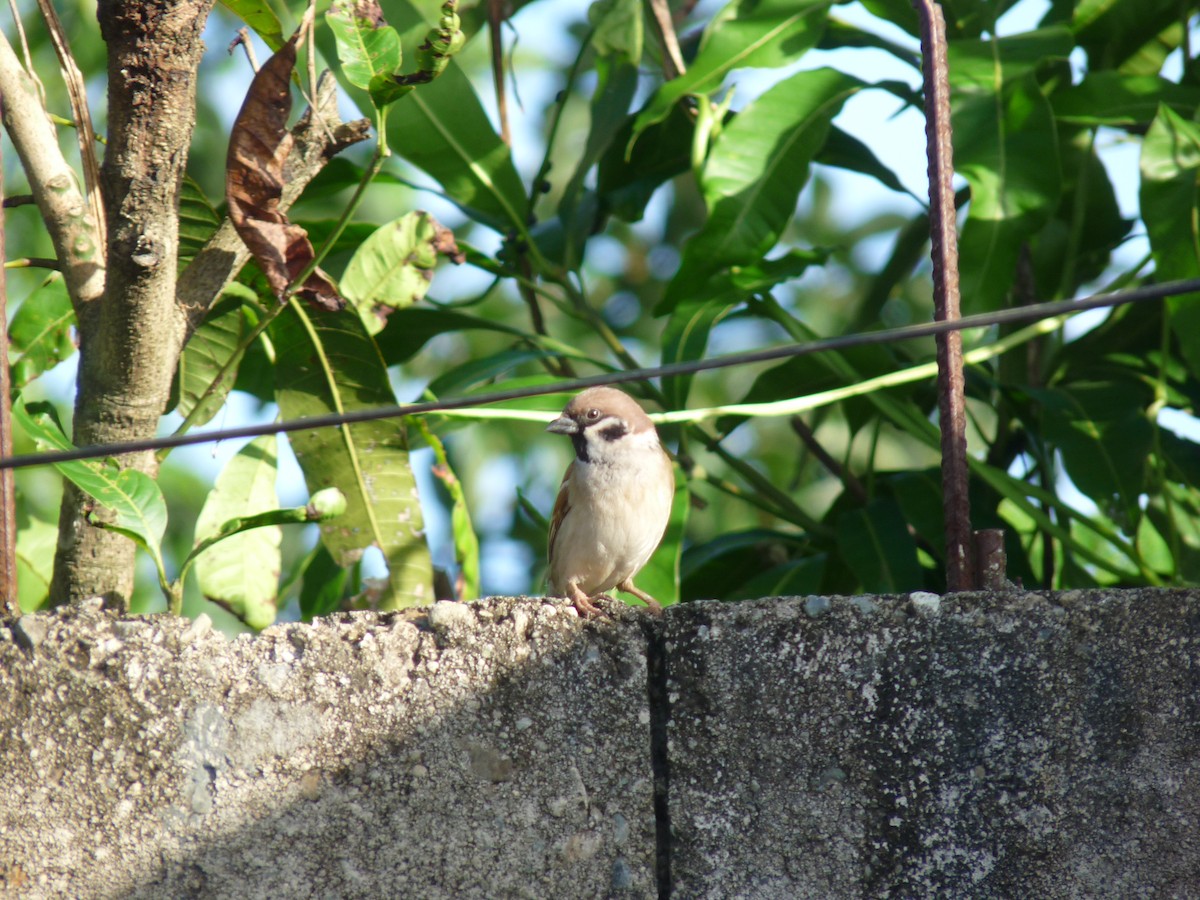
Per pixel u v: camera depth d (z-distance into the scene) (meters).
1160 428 9.71
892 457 14.55
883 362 9.58
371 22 6.10
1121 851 4.55
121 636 5.00
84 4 12.05
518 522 14.28
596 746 4.87
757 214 8.80
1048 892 4.57
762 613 4.91
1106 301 4.48
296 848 4.80
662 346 9.05
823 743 4.78
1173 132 8.30
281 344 7.80
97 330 6.06
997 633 4.76
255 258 6.15
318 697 4.92
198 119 13.55
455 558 8.27
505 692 4.91
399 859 4.79
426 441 8.34
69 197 6.10
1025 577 9.05
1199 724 4.59
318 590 9.61
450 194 9.92
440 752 4.87
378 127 6.23
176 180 5.76
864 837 4.69
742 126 8.98
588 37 9.95
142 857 4.82
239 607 7.81
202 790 4.86
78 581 6.09
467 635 4.96
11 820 4.86
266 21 6.67
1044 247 10.43
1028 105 8.38
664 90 9.19
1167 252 8.07
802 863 4.71
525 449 14.71
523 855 4.79
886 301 11.14
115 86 5.56
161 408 6.21
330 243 6.29
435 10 9.66
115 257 5.72
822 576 9.58
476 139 9.79
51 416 6.19
